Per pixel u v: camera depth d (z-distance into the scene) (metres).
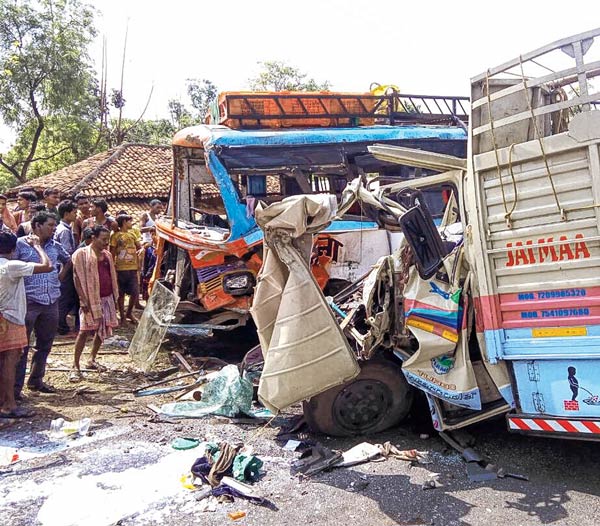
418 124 9.27
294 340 4.17
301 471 4.20
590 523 3.35
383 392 4.89
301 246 4.47
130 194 19.05
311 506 3.72
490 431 4.76
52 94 23.77
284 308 4.24
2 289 5.33
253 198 7.31
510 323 3.89
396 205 4.71
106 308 7.16
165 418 5.47
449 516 3.52
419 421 5.12
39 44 23.36
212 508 3.73
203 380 6.58
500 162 3.84
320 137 7.74
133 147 22.88
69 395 6.25
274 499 3.82
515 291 3.85
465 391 4.20
